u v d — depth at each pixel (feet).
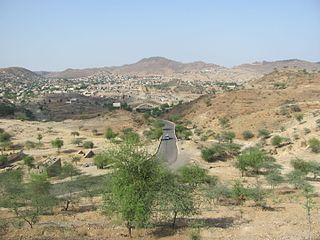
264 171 254.88
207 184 189.47
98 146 384.06
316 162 239.50
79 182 194.18
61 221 141.18
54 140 392.47
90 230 129.39
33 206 147.64
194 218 141.28
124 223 133.28
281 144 328.29
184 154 328.08
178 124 590.55
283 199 171.83
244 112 581.53
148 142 396.78
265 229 127.24
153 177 125.49
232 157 312.29
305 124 364.79
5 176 208.64
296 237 118.83
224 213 148.77
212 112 613.93
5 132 433.89
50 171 249.14
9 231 129.29
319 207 153.89
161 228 129.29
